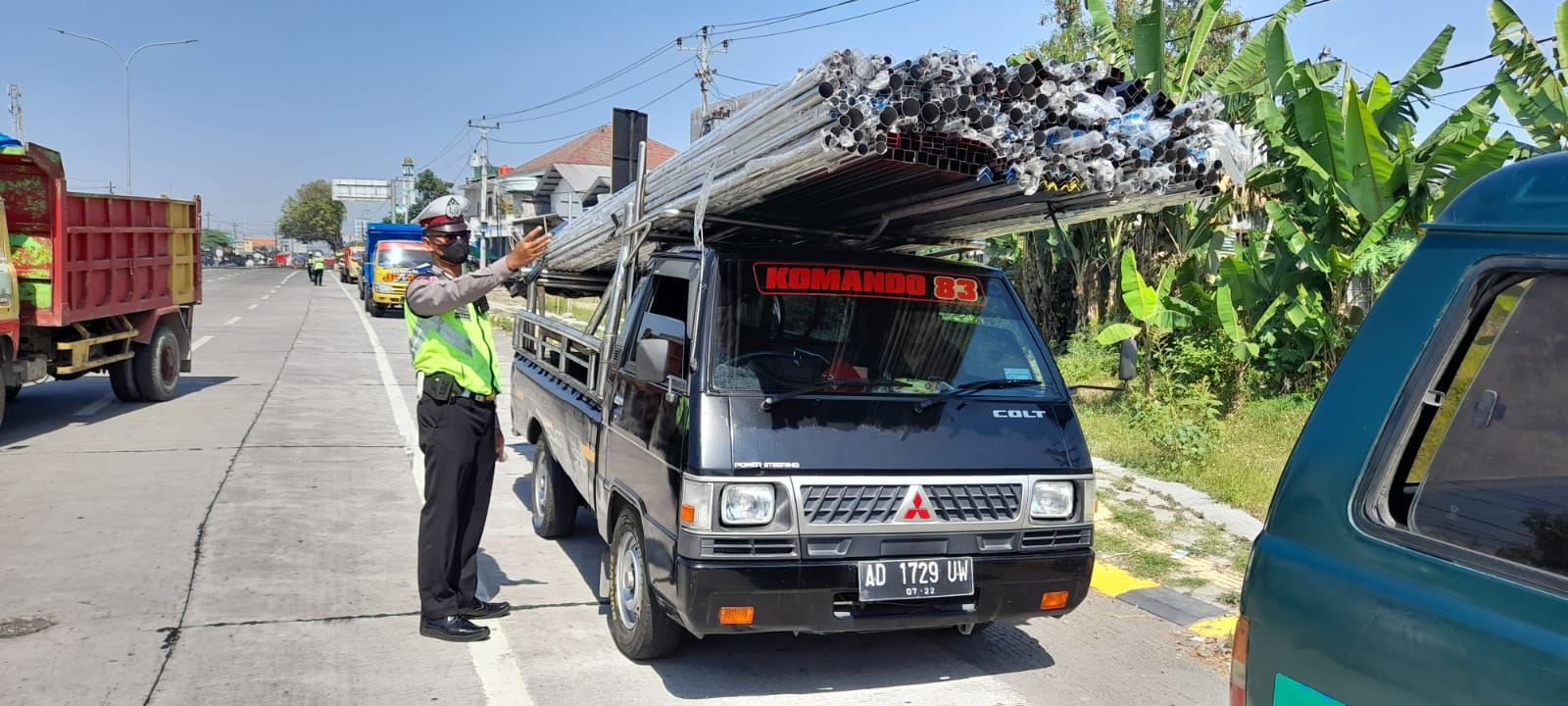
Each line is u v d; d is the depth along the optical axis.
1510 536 1.81
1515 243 1.90
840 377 4.25
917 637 5.01
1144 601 5.63
